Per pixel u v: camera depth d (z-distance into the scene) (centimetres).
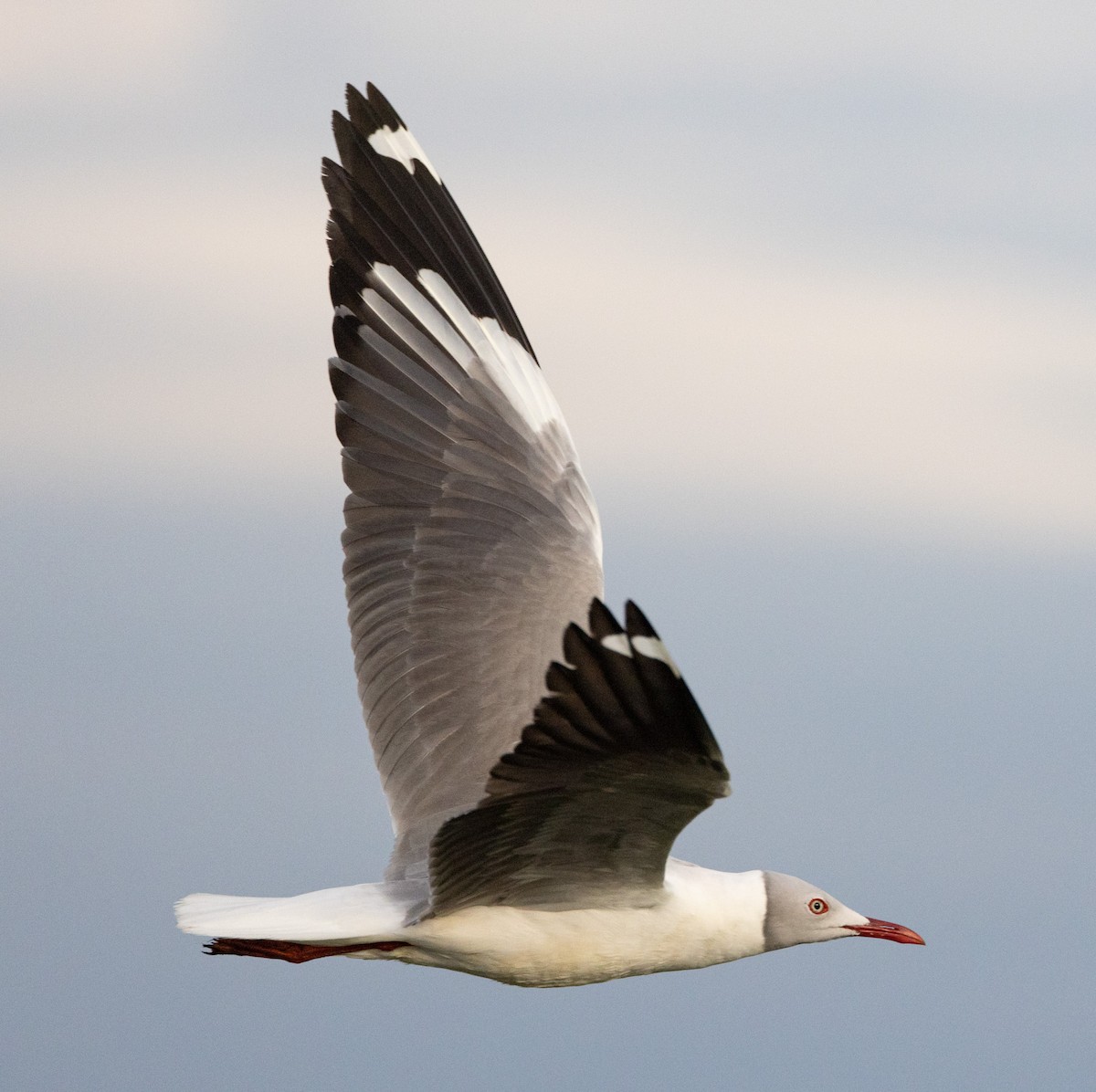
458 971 1153
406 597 1252
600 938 1127
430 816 1191
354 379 1294
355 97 1355
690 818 965
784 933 1201
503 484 1283
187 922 1104
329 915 1115
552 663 827
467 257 1363
